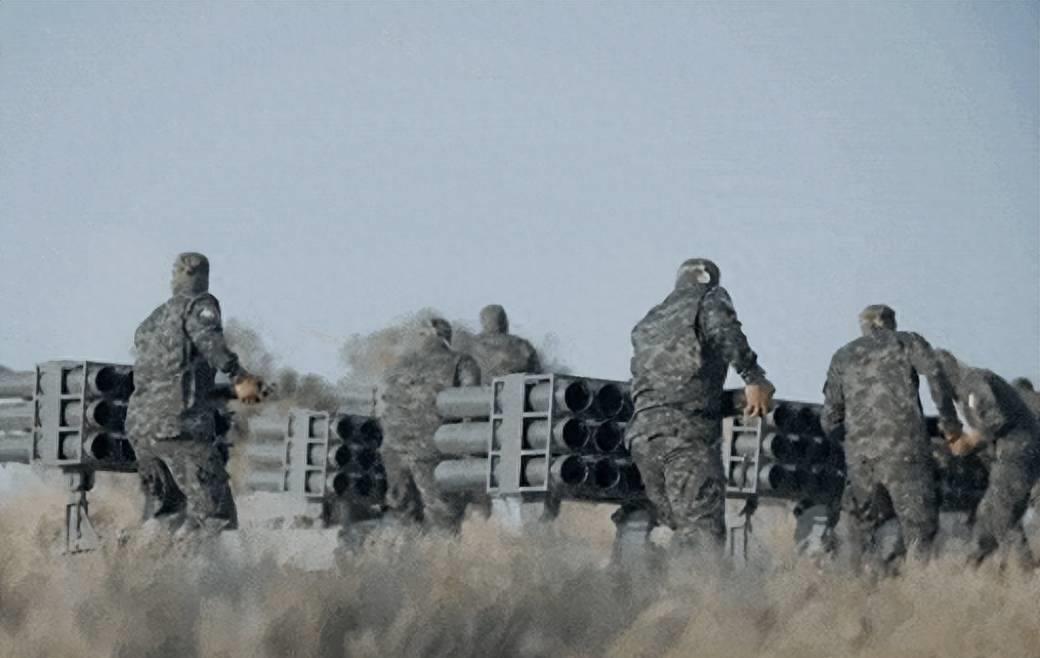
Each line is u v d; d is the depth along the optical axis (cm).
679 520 5294
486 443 6450
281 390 9594
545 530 5494
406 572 4031
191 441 5703
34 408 6312
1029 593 4331
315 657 3466
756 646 3781
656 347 5344
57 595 3722
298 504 7369
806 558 5425
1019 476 6209
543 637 3669
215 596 3662
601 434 5828
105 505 7581
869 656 3869
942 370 5809
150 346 5734
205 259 5806
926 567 5162
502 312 7644
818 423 6388
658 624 3741
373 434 7406
